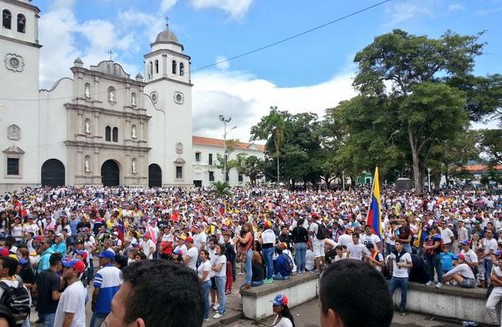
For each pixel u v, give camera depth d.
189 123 63.28
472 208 24.94
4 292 5.33
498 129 49.94
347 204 26.23
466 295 9.60
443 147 45.75
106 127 52.72
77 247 11.01
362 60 43.28
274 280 11.21
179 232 14.34
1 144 43.09
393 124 42.28
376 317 1.74
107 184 52.94
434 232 12.18
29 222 15.45
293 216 18.48
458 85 44.22
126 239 13.96
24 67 45.31
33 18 46.34
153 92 61.69
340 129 64.81
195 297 1.62
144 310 1.51
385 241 14.42
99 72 51.69
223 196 38.53
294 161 62.53
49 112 47.12
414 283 10.54
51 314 6.56
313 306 11.14
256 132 63.06
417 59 40.97
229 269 12.14
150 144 58.06
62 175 47.91
